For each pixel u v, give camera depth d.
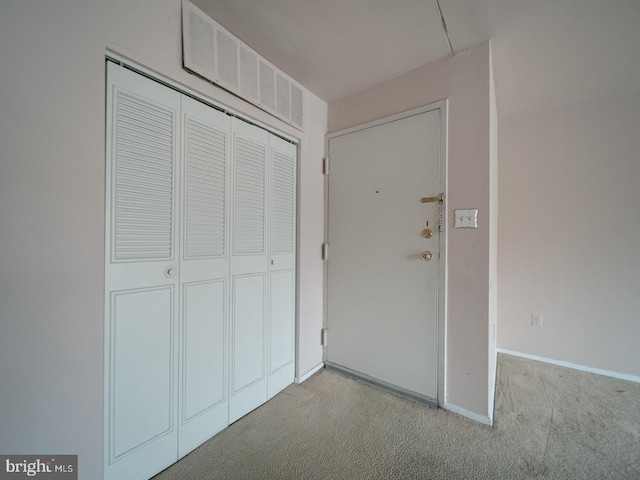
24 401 0.83
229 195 1.51
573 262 2.22
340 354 2.13
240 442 1.39
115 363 1.06
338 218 2.13
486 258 1.52
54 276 0.88
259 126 1.69
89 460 0.95
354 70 1.80
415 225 1.76
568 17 1.34
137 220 1.13
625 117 2.04
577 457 1.28
